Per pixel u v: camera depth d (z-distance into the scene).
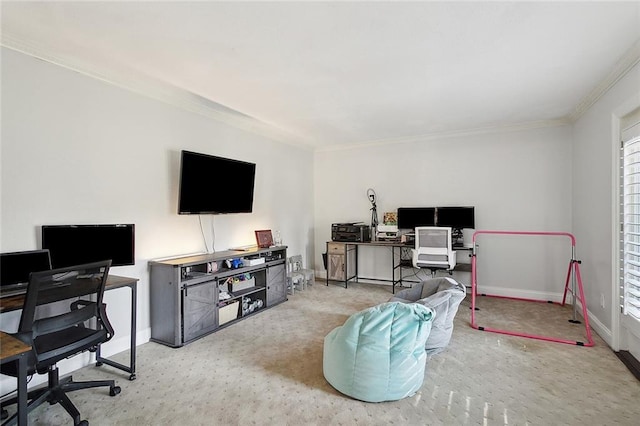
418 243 4.11
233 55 2.39
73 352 1.84
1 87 2.12
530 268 4.34
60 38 2.16
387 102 3.43
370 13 1.87
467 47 2.28
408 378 2.02
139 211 2.96
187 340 2.92
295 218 5.31
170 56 2.41
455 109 3.68
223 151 3.89
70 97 2.47
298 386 2.19
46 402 2.01
